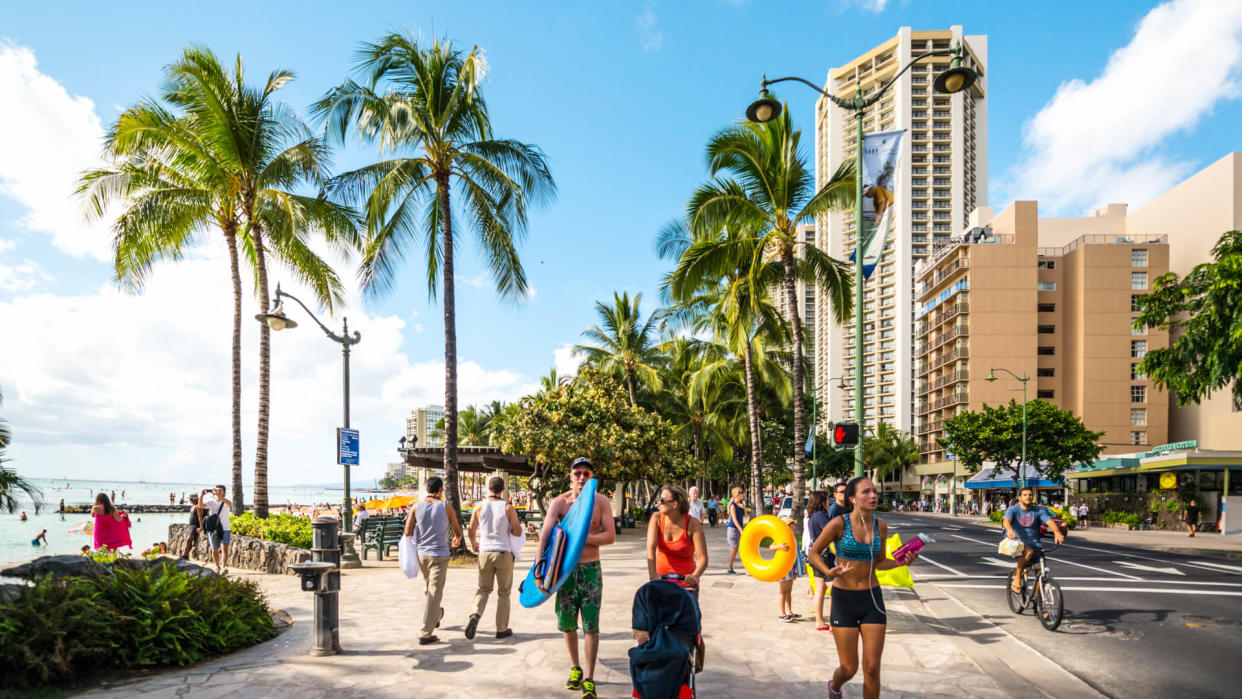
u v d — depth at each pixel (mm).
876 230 11680
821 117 137375
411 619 8141
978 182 125000
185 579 6766
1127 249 68188
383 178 15484
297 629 7582
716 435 41438
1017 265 71875
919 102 120125
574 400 27312
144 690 5195
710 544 21250
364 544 16406
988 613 9281
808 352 114688
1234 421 39000
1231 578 13336
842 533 4512
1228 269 16578
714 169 18938
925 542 6738
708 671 5879
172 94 17922
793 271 18875
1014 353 71188
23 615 5414
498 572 6996
